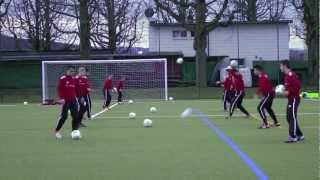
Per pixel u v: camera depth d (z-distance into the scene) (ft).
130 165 35.83
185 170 33.65
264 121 57.67
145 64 132.57
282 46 193.67
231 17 142.51
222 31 193.88
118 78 131.34
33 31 179.11
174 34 193.26
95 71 130.82
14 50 184.85
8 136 53.88
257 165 35.09
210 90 137.69
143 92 130.93
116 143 47.09
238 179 30.73
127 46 193.36
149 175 32.30
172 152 41.19
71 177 32.17
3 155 41.11
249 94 131.44
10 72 157.99
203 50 141.59
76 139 50.24
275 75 177.78
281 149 41.96
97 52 167.12
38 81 157.89
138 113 82.33
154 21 191.11
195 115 76.64
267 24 193.67
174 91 137.69
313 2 150.71
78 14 150.71
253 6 189.98
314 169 33.45
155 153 40.86
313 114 75.15
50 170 34.53
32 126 64.28
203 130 56.44
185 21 148.77
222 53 194.08
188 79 167.73
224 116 74.33
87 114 71.31
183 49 193.16
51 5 162.20
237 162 36.32
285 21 192.13
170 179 31.01
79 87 57.57
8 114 84.69
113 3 169.17
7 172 33.99
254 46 194.29
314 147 42.80
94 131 57.00
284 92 45.73
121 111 87.30
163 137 50.83
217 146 44.09
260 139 48.26
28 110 93.97
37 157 39.91
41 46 179.93
